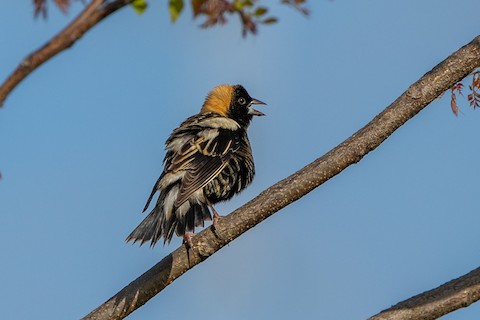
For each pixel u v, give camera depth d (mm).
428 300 9250
